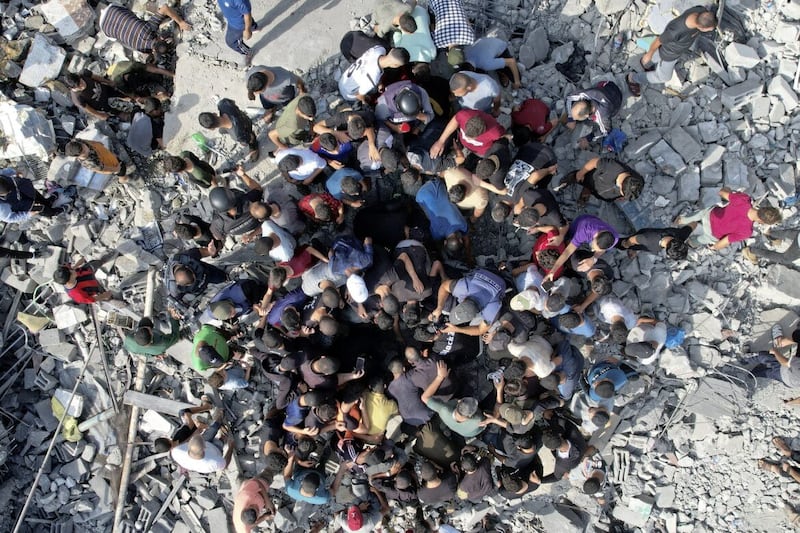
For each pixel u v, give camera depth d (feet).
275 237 23.99
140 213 29.48
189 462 25.49
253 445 28.43
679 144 27.94
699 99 28.43
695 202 27.96
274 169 29.19
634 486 27.68
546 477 26.68
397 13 25.70
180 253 26.71
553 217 24.41
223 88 29.81
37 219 29.50
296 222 25.18
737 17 28.94
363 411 26.12
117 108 30.45
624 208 27.86
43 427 29.27
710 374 27.55
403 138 26.63
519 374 23.79
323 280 24.76
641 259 27.50
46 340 29.22
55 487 28.78
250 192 25.54
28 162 29.68
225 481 28.48
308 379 25.05
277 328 25.71
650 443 27.53
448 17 25.72
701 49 28.50
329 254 25.08
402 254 24.86
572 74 29.01
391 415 26.14
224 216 24.89
